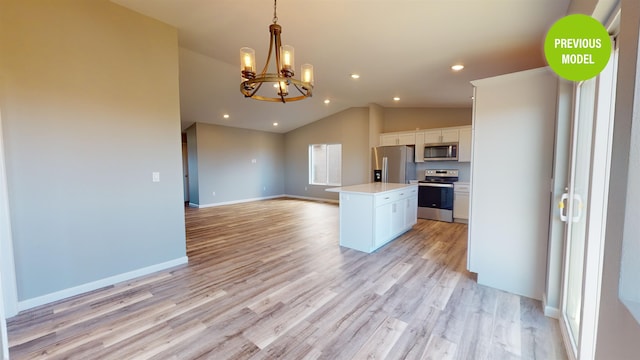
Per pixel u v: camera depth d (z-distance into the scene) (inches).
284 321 79.4
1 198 78.5
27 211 85.2
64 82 90.5
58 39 88.8
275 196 365.4
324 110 289.7
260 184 346.3
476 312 83.7
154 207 114.6
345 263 124.6
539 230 89.3
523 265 92.8
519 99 89.6
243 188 327.3
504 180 94.0
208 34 118.6
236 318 80.9
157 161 114.6
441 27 98.0
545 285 87.3
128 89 104.7
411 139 238.7
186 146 327.6
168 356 64.9
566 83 76.0
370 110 248.7
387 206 151.9
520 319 79.8
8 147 81.4
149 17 108.3
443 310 85.0
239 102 235.0
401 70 144.8
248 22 106.3
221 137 304.0
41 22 85.7
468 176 221.3
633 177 28.5
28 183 85.1
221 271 116.1
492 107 94.5
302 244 154.3
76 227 94.7
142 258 111.5
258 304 88.9
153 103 112.0
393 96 211.6
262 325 77.4
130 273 108.0
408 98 214.7
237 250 144.0
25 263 85.0
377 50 120.6
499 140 93.9
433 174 235.0
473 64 131.4
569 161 74.9
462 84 166.2
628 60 29.3
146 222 112.3
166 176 118.0
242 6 95.0
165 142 116.9
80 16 92.6
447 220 211.8
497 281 98.2
